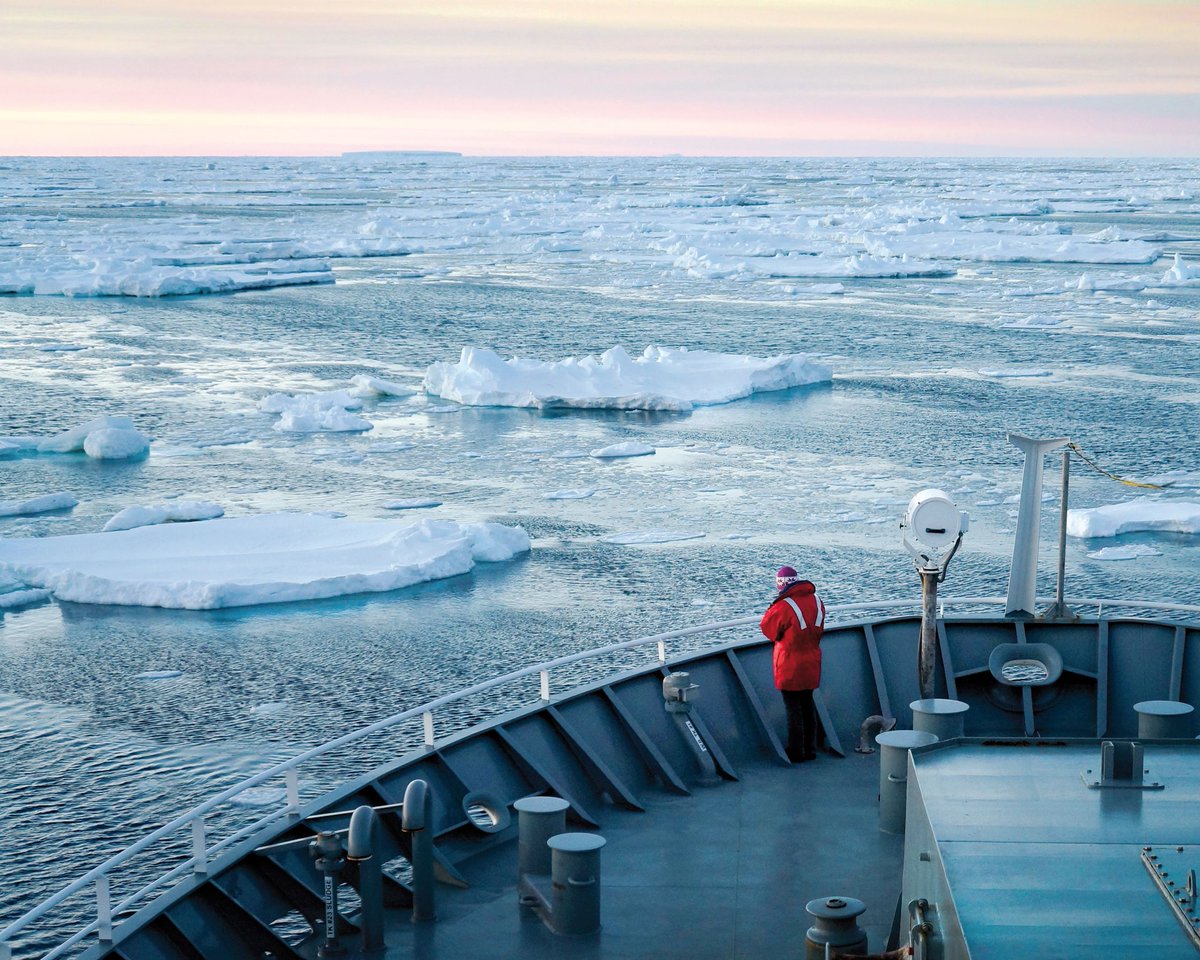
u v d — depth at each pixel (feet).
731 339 192.95
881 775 24.64
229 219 467.52
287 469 115.14
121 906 19.08
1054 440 29.50
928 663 26.08
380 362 175.94
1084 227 431.43
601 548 91.66
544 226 444.14
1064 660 29.63
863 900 21.90
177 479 111.04
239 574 84.17
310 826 21.74
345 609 79.36
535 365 155.02
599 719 27.35
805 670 27.48
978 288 263.70
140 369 167.73
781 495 105.70
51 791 55.21
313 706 64.69
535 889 21.44
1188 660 28.58
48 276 265.95
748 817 25.26
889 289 264.93
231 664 70.38
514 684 67.56
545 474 114.11
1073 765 16.34
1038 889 12.90
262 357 179.11
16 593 80.43
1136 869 13.33
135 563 86.48
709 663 29.68
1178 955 11.65
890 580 83.25
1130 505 99.81
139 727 62.08
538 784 25.20
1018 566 29.94
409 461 119.24
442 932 20.85
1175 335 194.18
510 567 87.30
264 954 19.63
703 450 123.65
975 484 108.27
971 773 16.08
